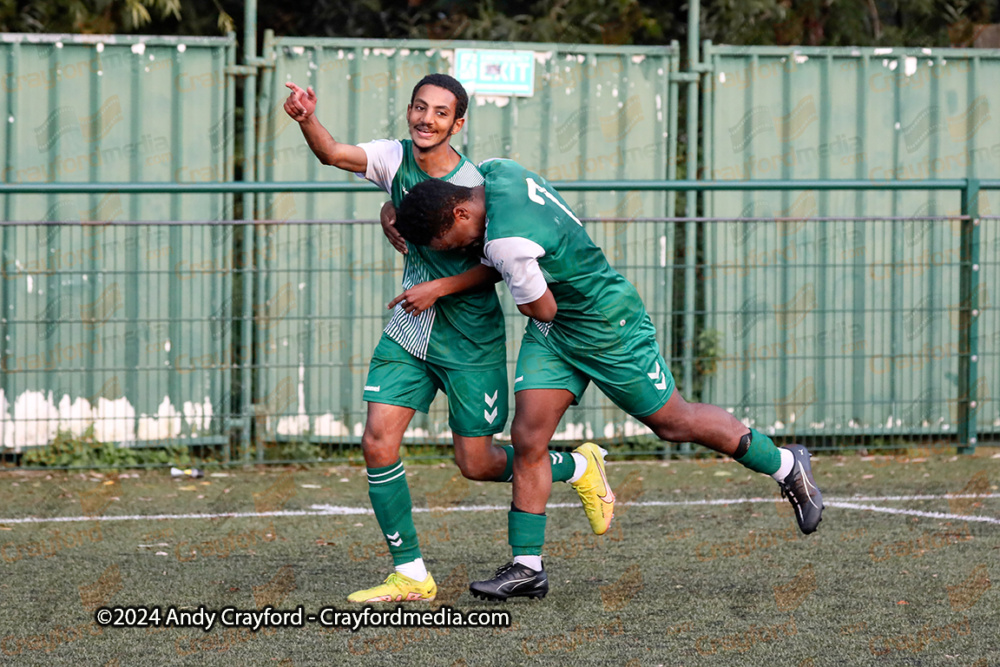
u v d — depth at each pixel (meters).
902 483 20.55
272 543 16.20
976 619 12.16
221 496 19.94
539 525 13.16
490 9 34.38
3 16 31.28
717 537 16.31
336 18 35.72
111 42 23.17
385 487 13.02
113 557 15.32
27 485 21.06
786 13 34.59
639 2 35.06
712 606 12.80
